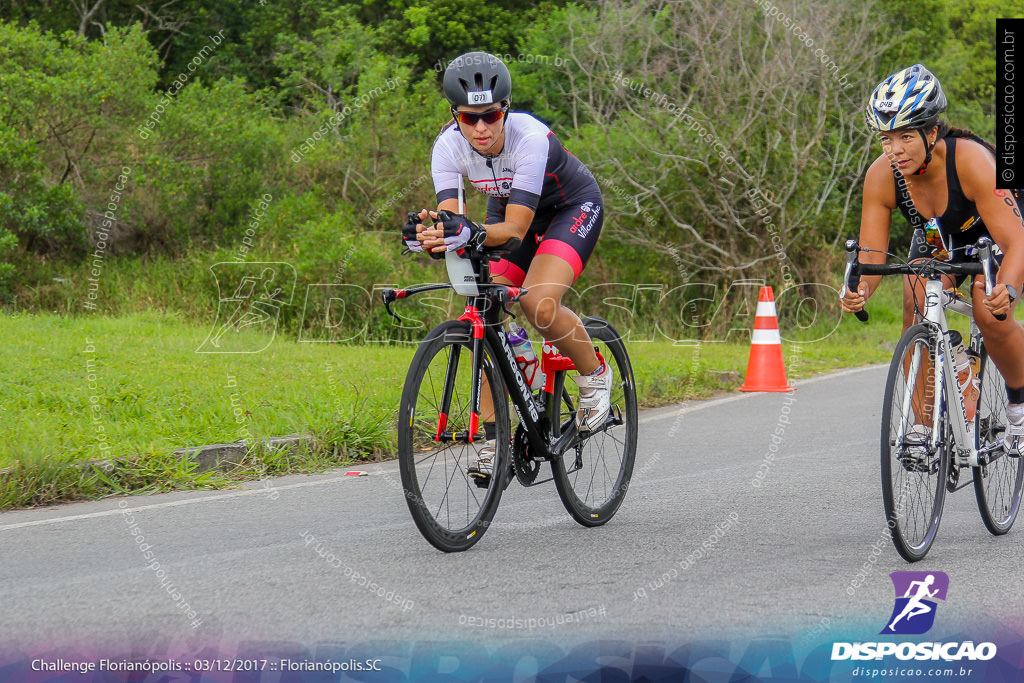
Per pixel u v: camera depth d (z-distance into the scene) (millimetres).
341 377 10430
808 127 18828
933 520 4934
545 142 5234
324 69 23062
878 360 15039
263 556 4898
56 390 8938
